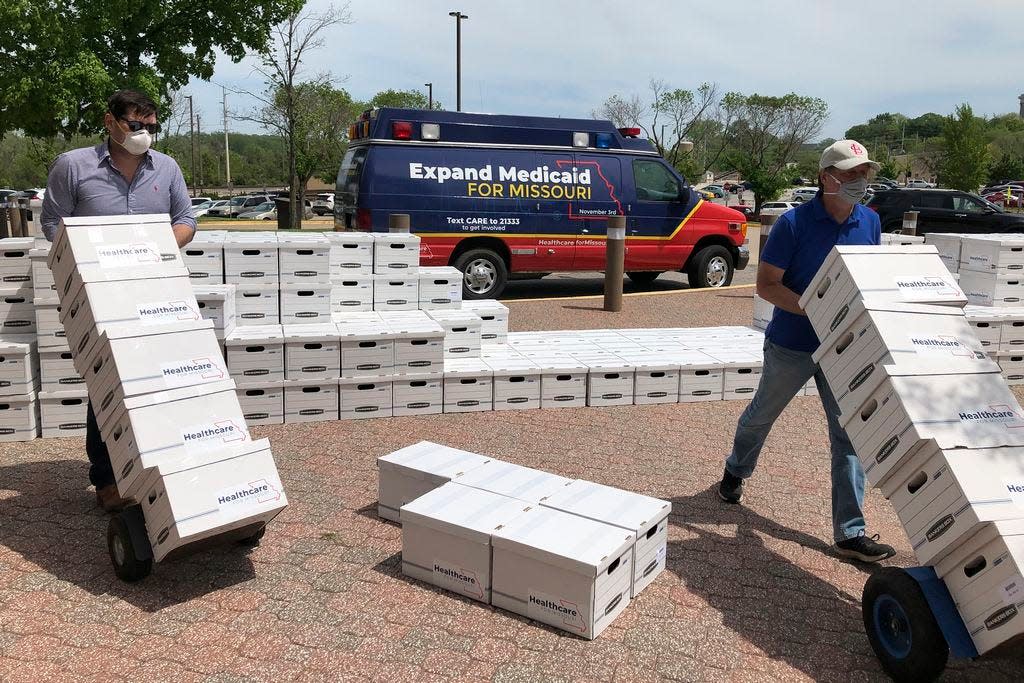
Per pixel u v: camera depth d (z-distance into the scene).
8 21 20.08
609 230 11.33
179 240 4.48
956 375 3.29
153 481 3.58
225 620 3.50
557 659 3.27
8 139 61.03
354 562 4.05
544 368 6.87
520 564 3.53
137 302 3.81
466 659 3.25
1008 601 2.80
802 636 3.50
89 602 3.63
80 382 5.76
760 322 8.84
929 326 3.42
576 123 12.67
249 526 3.80
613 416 6.74
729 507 4.86
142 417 3.58
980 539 2.91
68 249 3.88
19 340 5.70
